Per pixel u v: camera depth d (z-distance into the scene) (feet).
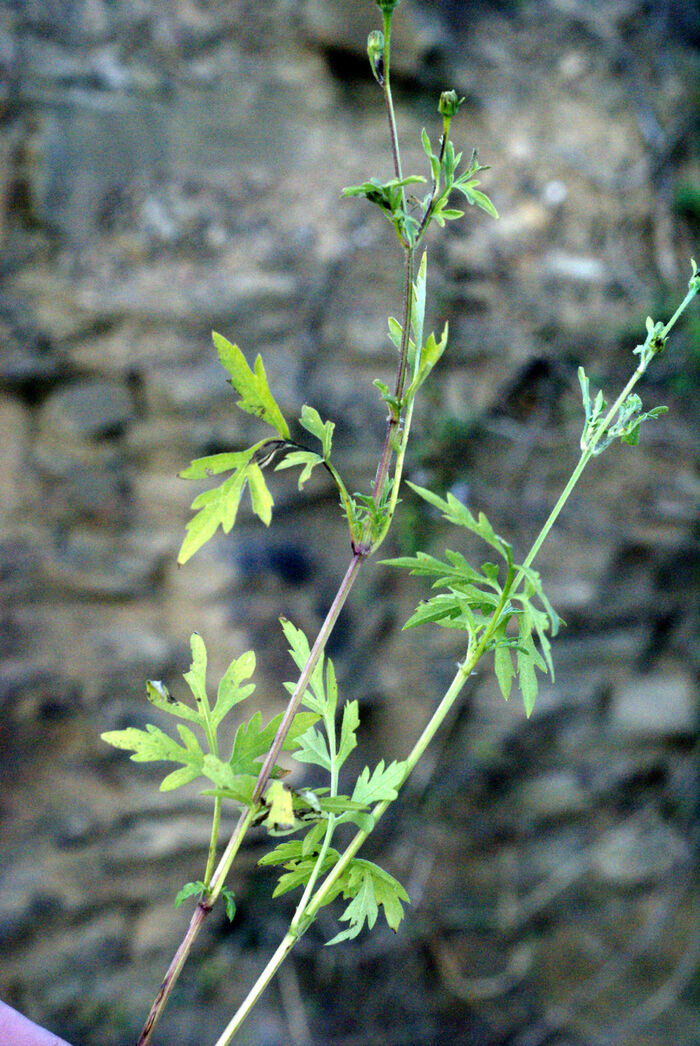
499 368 8.73
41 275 7.70
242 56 8.67
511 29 9.87
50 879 7.52
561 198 9.39
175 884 7.84
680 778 9.18
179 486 7.83
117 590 7.71
